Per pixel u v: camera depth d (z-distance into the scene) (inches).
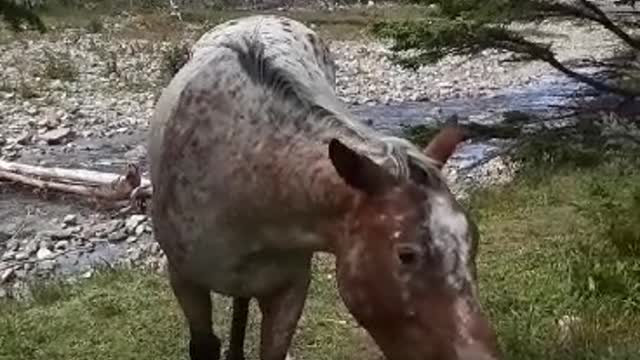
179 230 200.2
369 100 895.7
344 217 163.5
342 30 1291.8
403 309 148.9
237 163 186.1
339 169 155.3
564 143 369.7
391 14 1378.0
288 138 179.6
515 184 425.4
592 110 395.5
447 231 148.6
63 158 649.6
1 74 911.7
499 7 368.5
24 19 327.0
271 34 203.2
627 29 490.6
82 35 1118.4
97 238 475.8
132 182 519.2
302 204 173.9
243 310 238.7
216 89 194.5
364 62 1080.8
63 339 290.4
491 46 381.1
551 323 269.3
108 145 690.2
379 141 162.9
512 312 278.2
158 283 337.4
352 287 155.2
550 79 986.7
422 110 841.5
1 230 495.2
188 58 220.1
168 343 282.5
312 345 276.4
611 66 402.9
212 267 197.5
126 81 908.0
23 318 308.3
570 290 284.4
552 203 387.5
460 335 144.3
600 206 343.3
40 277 410.0
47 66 937.5
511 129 379.2
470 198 432.8
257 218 184.5
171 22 1240.8
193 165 194.4
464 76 1010.1
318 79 196.9
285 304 195.8
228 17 1317.7
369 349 270.4
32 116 770.2
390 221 151.3
